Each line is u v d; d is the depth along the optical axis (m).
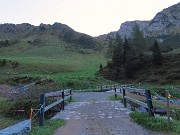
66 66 154.00
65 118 15.54
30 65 146.00
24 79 70.19
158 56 102.62
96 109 19.23
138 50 132.62
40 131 11.30
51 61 174.00
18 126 11.59
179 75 83.31
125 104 20.11
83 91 50.59
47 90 31.17
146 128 11.48
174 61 99.06
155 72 94.69
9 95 31.62
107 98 30.58
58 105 19.77
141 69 103.81
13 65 144.38
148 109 13.09
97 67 181.00
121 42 140.38
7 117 19.62
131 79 100.69
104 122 13.62
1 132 10.67
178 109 20.20
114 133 10.93
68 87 55.72
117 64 121.44
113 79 108.31
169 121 11.08
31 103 20.67
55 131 11.84
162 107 18.67
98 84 64.38
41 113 12.90
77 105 22.78
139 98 25.34
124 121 13.61
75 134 11.10
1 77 72.56
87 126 12.74
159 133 10.43
